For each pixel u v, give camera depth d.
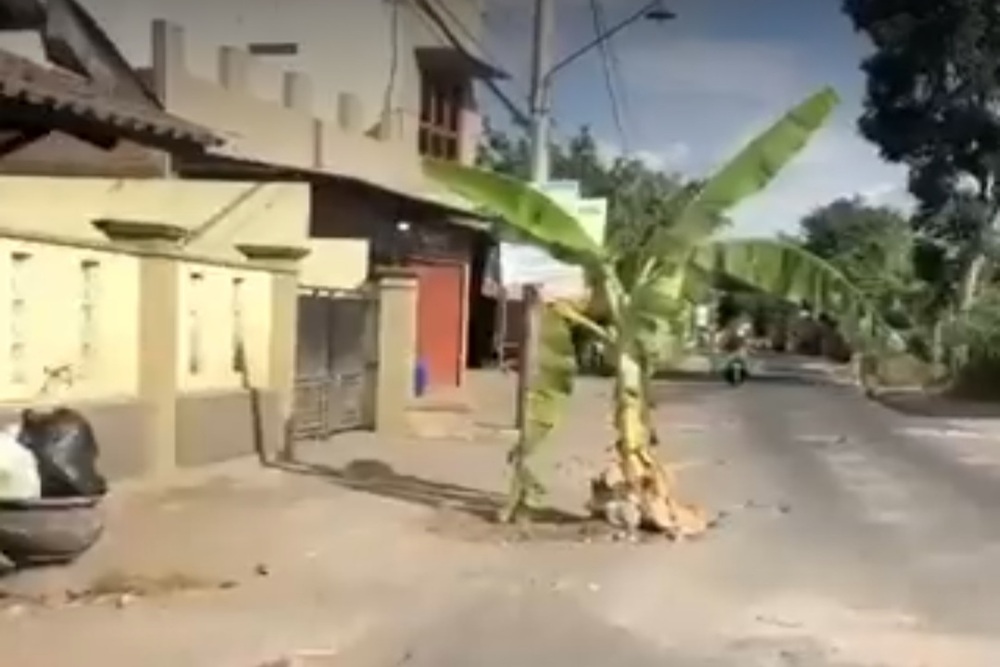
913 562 12.45
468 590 10.84
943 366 45.69
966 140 49.91
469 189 14.10
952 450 23.62
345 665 8.45
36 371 13.70
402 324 23.08
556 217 14.00
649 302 13.99
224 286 17.77
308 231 26.03
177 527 12.94
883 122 51.03
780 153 13.80
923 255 51.94
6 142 14.05
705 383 46.81
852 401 38.06
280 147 31.16
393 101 37.16
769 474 19.42
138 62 30.84
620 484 14.04
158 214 21.67
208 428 17.00
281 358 19.03
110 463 14.72
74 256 14.28
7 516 10.16
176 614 9.61
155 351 15.62
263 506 14.47
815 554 12.82
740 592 11.01
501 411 28.58
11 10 13.26
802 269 13.88
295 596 10.36
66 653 8.45
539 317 15.77
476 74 40.94
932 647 9.30
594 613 10.14
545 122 23.28
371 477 17.30
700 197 13.92
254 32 36.91
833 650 9.17
